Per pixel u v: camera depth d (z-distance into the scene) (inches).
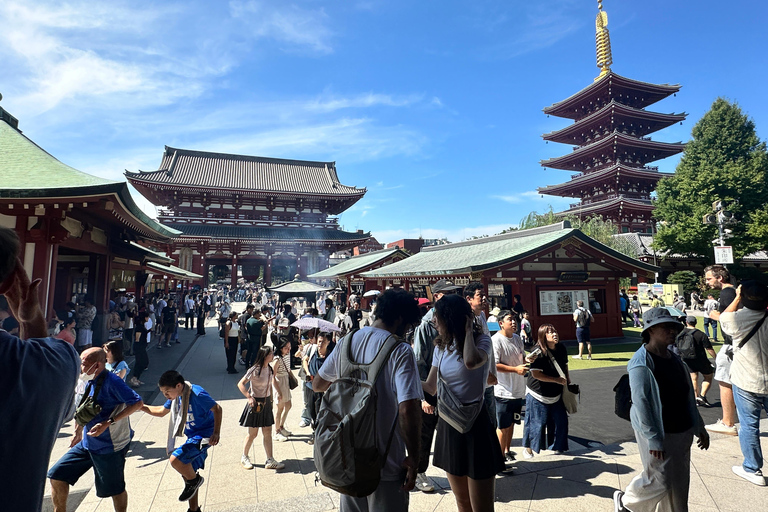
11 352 54.2
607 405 314.8
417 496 173.5
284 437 250.4
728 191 1243.8
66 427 272.8
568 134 2209.6
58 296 638.5
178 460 148.4
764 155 1286.9
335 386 101.8
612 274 659.4
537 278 613.6
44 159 426.9
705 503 160.4
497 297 662.5
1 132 459.2
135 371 390.0
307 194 2011.6
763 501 161.6
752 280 180.7
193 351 614.9
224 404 332.8
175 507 165.5
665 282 1512.1
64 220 391.9
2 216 355.9
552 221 1455.5
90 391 141.9
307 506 164.6
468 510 133.3
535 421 203.9
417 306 114.4
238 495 175.3
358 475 89.7
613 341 633.0
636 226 1963.6
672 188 1384.1
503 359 200.1
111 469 142.6
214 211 1963.6
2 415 50.6
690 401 130.8
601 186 2042.3
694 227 1229.1
